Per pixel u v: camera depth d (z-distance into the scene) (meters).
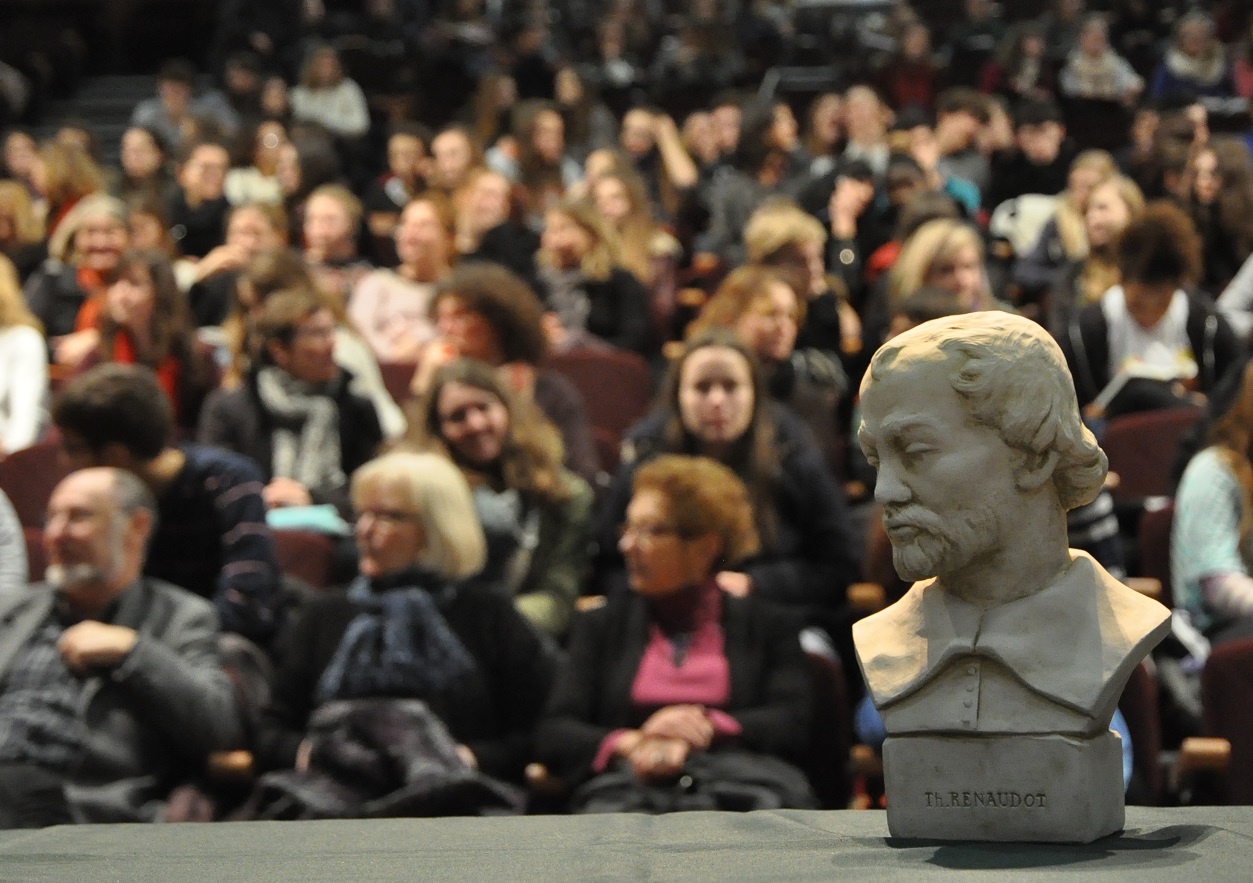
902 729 1.68
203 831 1.86
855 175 7.21
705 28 13.22
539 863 1.56
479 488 3.88
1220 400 4.03
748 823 1.82
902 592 3.53
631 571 3.20
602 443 4.92
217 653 3.34
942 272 4.91
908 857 1.56
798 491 3.88
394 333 6.17
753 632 3.18
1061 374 1.65
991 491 1.64
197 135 9.49
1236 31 13.21
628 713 3.12
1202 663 3.41
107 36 14.90
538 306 4.75
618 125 12.66
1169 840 1.64
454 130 8.70
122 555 3.26
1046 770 1.63
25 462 4.46
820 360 5.42
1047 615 1.66
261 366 4.59
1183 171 8.18
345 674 3.19
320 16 13.40
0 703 3.16
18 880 1.54
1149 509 4.07
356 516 4.39
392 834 1.81
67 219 6.98
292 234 8.12
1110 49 13.02
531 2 13.48
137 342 4.98
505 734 3.27
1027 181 9.44
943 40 14.48
